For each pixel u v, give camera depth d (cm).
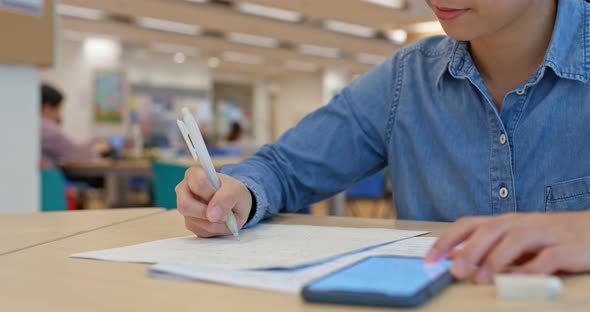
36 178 235
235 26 880
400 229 88
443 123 106
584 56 92
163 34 956
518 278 46
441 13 82
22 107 230
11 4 215
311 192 119
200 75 1277
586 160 92
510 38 93
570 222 54
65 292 53
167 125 1210
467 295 47
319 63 1302
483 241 52
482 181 99
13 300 50
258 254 66
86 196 514
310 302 46
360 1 734
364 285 47
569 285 49
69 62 983
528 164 96
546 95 95
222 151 731
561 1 93
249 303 47
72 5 754
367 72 125
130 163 384
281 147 118
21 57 220
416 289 45
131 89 1154
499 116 98
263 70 1455
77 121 990
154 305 47
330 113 121
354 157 119
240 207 86
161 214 113
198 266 60
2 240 84
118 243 80
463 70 101
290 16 839
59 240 84
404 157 113
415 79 114
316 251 67
